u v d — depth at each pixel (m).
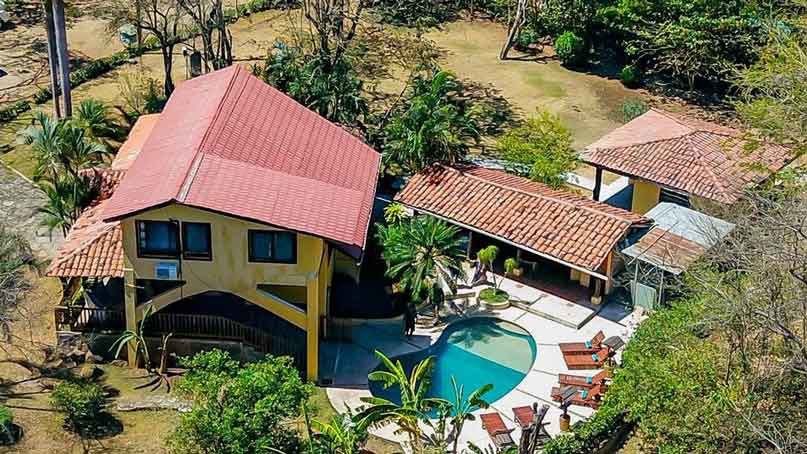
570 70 74.00
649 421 34.97
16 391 39.97
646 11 70.94
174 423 38.62
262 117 45.84
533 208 48.28
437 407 38.38
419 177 51.66
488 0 83.44
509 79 71.94
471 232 49.47
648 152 53.31
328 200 41.66
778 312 33.78
